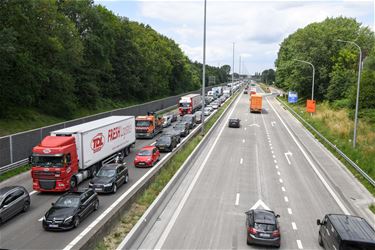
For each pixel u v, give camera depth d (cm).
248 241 1767
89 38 6000
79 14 6069
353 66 8350
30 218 2072
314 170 3272
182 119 5694
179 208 2272
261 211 1886
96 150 3011
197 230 1947
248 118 6956
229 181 2884
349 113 5938
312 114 6638
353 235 1534
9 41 3747
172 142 4097
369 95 5897
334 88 8212
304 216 2194
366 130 4794
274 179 2962
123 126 3672
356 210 2278
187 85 13412
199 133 5012
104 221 1747
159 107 8219
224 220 2094
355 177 2972
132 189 2636
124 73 8031
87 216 2077
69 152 2595
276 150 4116
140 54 8519
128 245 1673
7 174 2922
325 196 2567
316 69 8712
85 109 6147
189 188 2688
